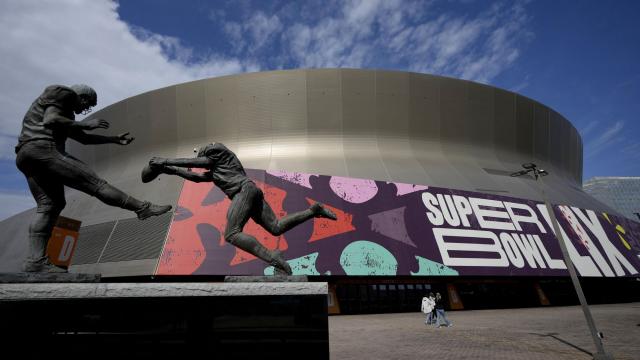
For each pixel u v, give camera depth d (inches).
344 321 1029.8
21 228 1633.9
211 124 1825.8
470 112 1955.0
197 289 216.4
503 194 1716.3
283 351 219.6
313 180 1323.8
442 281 1421.0
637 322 925.8
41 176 229.9
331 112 1792.6
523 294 1546.5
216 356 212.8
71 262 1274.6
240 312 218.7
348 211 1295.5
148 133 1911.9
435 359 505.4
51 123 227.1
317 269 1167.0
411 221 1364.4
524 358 510.9
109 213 1385.3
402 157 1766.7
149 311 209.0
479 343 634.8
